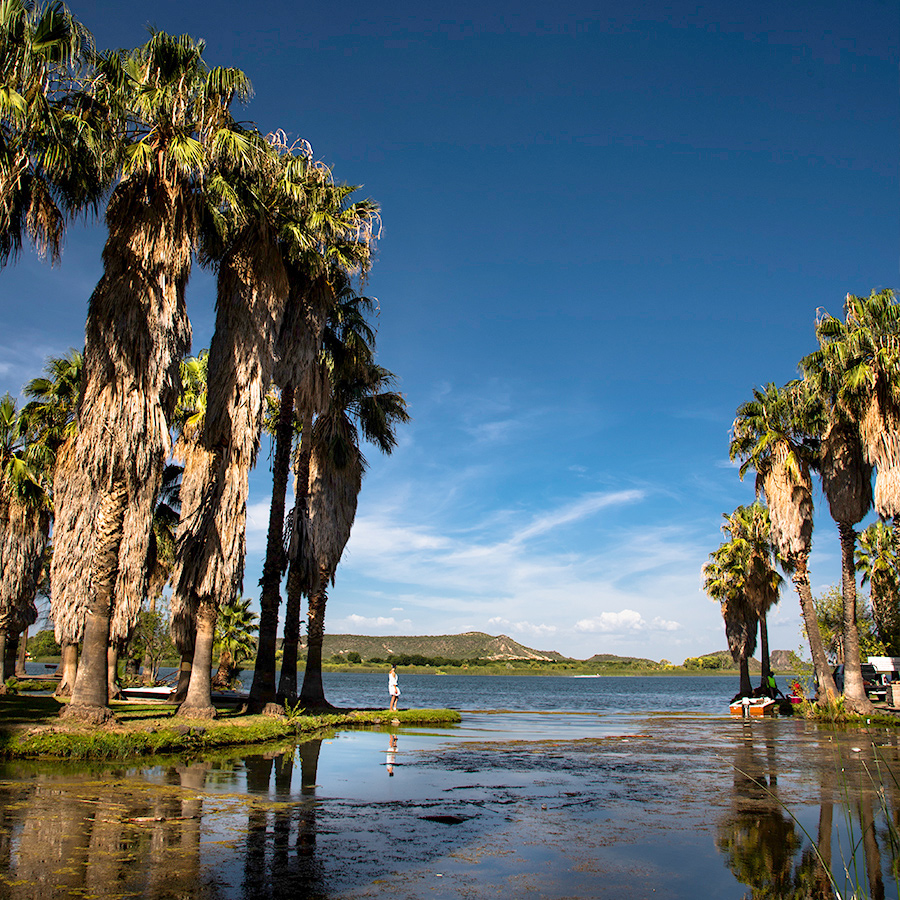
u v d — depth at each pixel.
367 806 8.32
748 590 36.53
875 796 9.73
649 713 36.34
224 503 16.91
